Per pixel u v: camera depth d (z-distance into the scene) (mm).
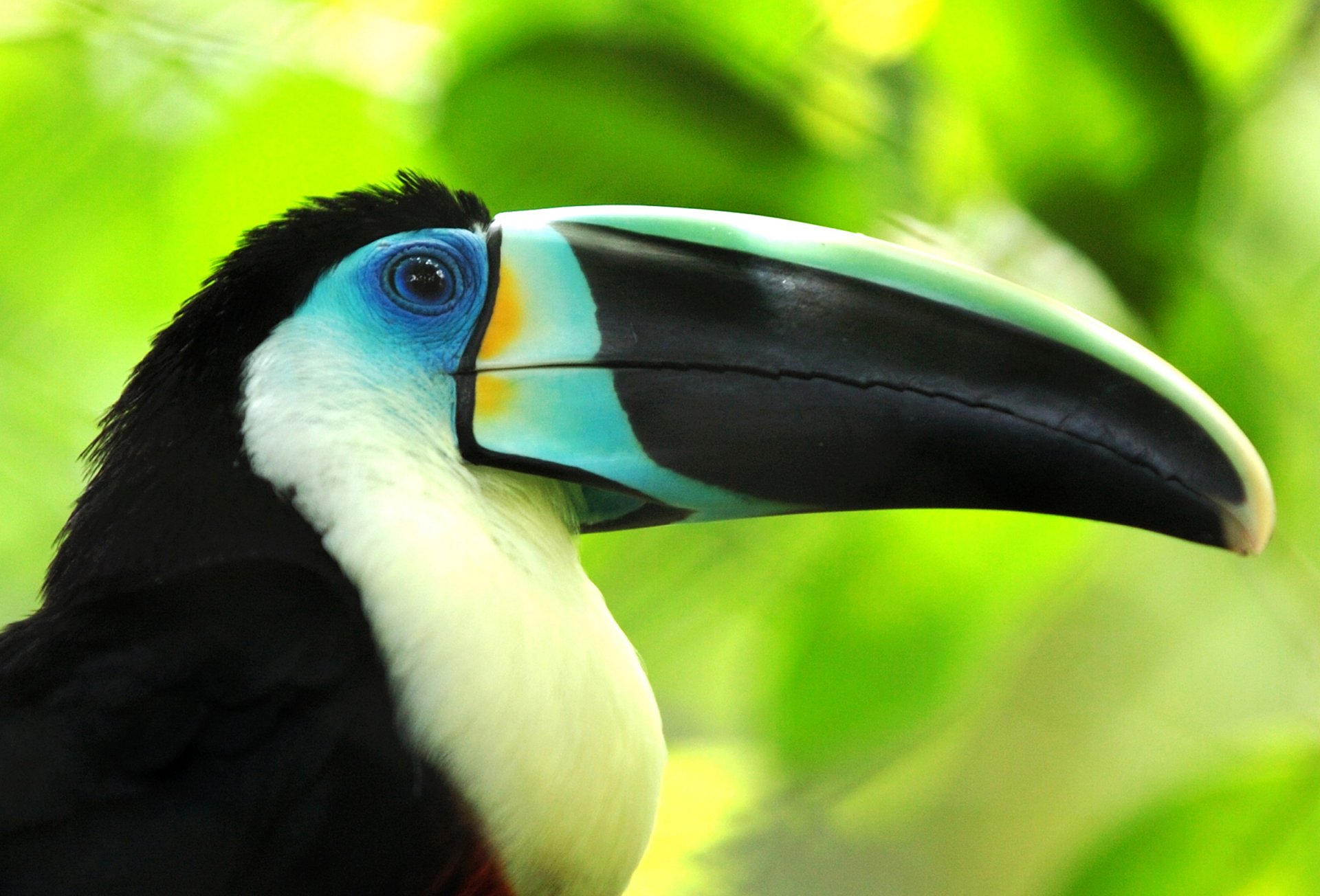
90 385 8109
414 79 7762
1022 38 7297
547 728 5418
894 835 12172
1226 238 8039
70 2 7770
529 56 7234
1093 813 12125
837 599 7707
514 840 5387
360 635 5410
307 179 7797
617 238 6121
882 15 7500
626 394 5945
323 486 5590
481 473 5934
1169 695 12227
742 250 6062
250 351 5816
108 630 5379
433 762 5312
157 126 7859
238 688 5273
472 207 6238
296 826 5176
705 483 5926
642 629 7980
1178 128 7297
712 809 7949
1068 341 5852
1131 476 5738
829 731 7707
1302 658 8281
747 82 7367
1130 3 7156
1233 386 7457
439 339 5980
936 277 5980
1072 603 10945
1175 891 6965
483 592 5449
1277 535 7957
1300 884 6906
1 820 5004
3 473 8172
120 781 5109
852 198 7438
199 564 5555
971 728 11711
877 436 5871
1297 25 7492
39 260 7906
